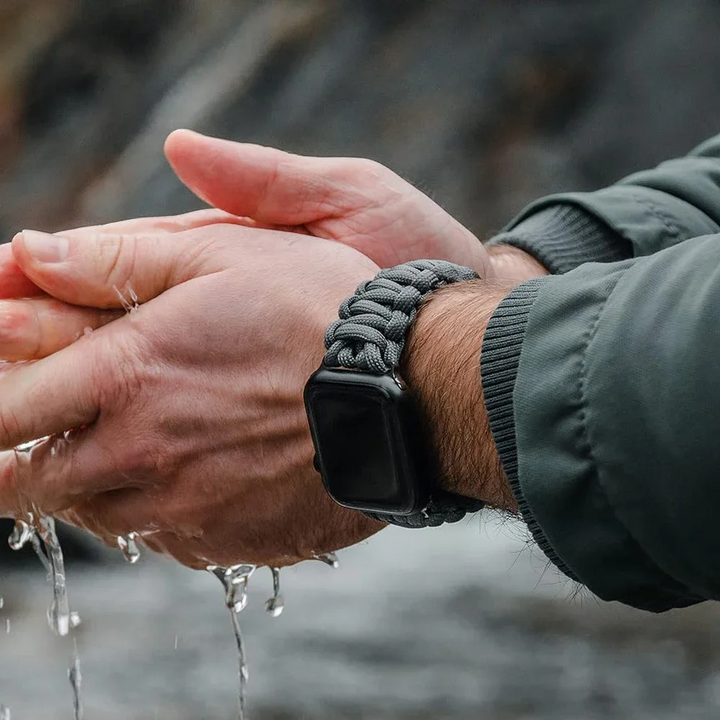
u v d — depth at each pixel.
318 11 9.97
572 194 1.70
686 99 8.45
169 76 10.06
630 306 0.90
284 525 1.32
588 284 0.95
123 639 3.93
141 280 1.33
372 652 3.72
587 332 0.93
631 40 8.81
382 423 1.09
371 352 1.10
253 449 1.29
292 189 1.49
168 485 1.33
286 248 1.34
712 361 0.84
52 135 10.18
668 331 0.87
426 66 9.38
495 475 1.06
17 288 1.36
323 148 9.28
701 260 0.89
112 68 10.27
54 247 1.30
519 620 4.07
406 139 9.08
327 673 3.46
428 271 1.20
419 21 9.64
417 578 4.93
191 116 9.66
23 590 4.83
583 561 0.91
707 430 0.83
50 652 3.72
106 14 10.30
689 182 1.65
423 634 3.95
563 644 3.71
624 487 0.88
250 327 1.28
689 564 0.86
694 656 3.48
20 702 3.11
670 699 3.11
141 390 1.29
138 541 1.41
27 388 1.30
